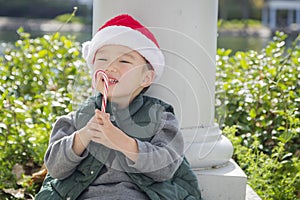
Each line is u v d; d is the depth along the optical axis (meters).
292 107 4.28
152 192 2.64
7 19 27.47
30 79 4.85
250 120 4.46
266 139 4.41
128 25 2.76
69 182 2.68
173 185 2.73
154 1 3.06
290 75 4.68
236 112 4.52
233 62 5.23
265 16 32.66
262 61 4.94
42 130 4.12
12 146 4.06
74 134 2.63
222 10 31.30
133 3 3.07
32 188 3.69
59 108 4.32
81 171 2.68
